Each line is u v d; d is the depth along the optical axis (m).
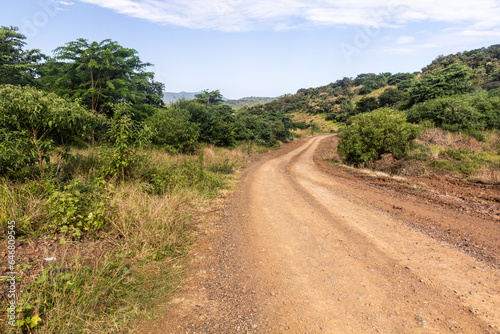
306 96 111.44
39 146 5.21
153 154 10.41
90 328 2.36
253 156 22.66
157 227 4.29
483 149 12.55
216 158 14.88
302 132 59.41
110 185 4.85
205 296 3.00
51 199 4.01
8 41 21.09
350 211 6.44
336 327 2.45
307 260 3.88
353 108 70.50
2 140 4.79
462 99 16.55
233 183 10.31
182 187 7.25
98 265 3.17
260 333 2.40
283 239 4.71
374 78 99.69
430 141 13.60
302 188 9.39
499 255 3.87
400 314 2.61
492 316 2.53
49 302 2.47
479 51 77.69
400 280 3.26
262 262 3.84
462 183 9.01
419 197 7.77
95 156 7.03
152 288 3.09
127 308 2.69
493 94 19.56
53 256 3.20
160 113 15.25
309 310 2.72
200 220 5.71
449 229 5.05
